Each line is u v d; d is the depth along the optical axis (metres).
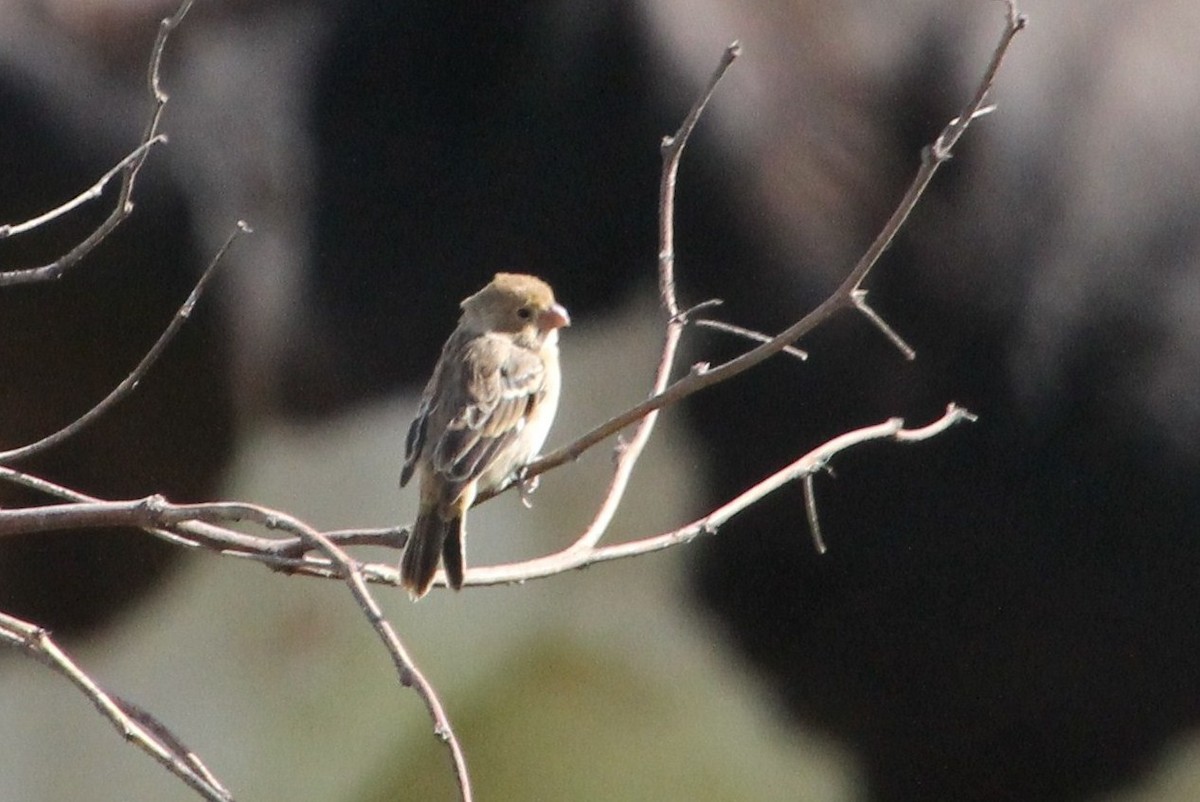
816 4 10.76
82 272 9.49
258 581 10.29
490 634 10.72
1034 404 10.52
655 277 10.55
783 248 10.52
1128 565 10.65
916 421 10.59
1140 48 10.79
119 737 10.21
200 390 9.91
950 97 10.55
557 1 10.23
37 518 5.57
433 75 10.21
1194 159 10.62
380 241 10.20
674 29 10.50
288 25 10.01
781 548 10.66
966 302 10.51
